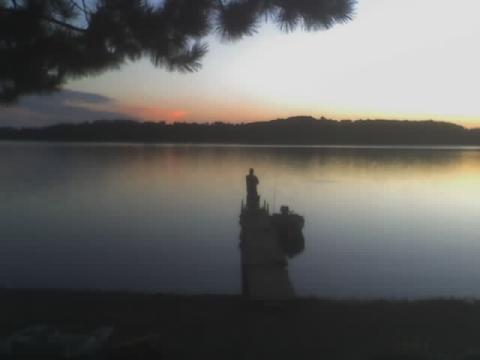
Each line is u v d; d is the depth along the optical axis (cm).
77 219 2797
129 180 5238
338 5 441
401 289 1366
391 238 2309
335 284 1419
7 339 458
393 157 11038
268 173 6384
